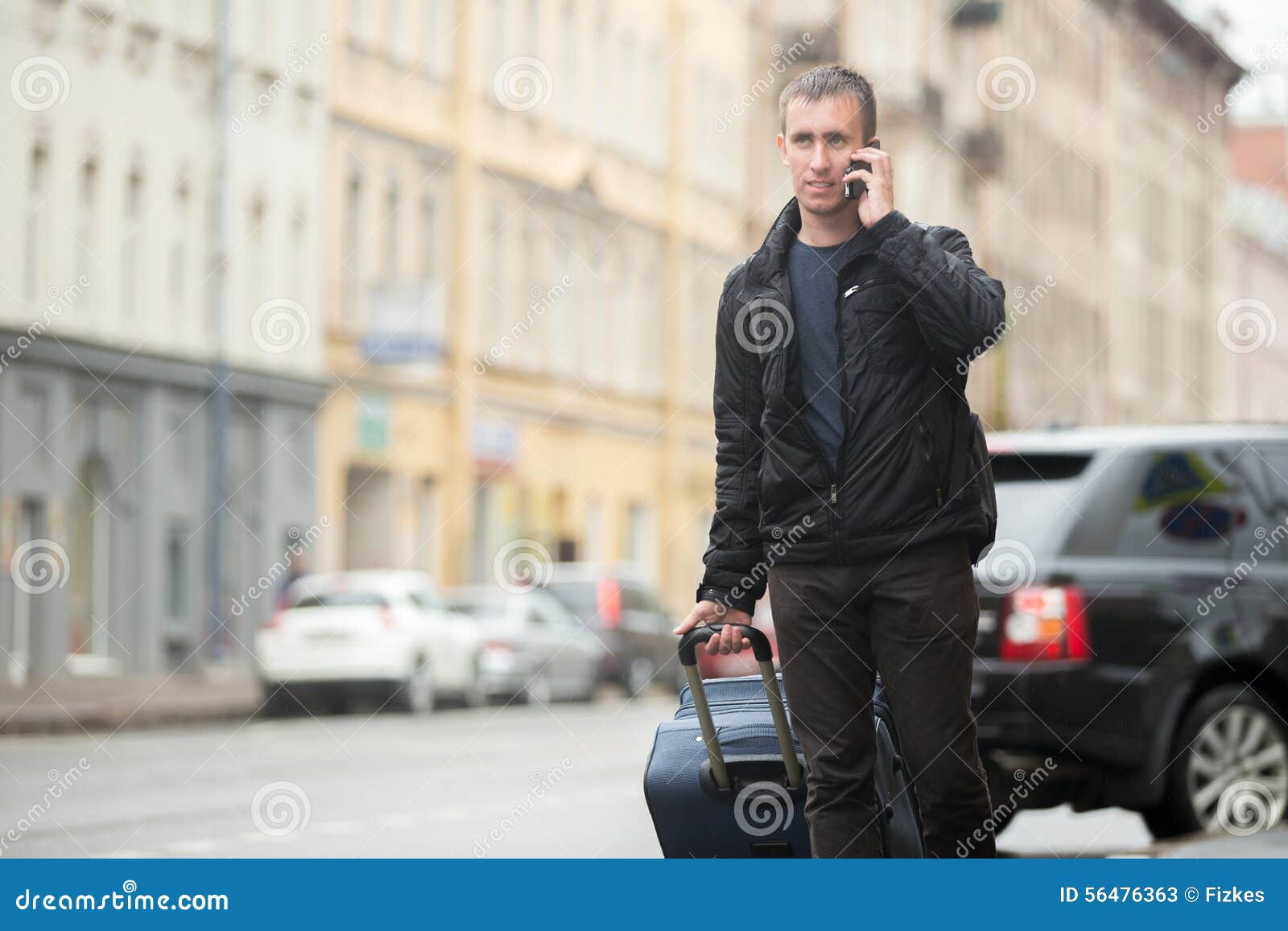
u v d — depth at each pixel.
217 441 71.19
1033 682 19.78
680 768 11.31
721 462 11.02
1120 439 20.86
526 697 67.44
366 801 31.05
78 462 67.38
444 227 85.69
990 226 111.50
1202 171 160.12
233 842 24.75
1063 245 125.81
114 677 67.69
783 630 10.62
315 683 60.59
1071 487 20.48
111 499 69.12
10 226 63.75
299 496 77.50
